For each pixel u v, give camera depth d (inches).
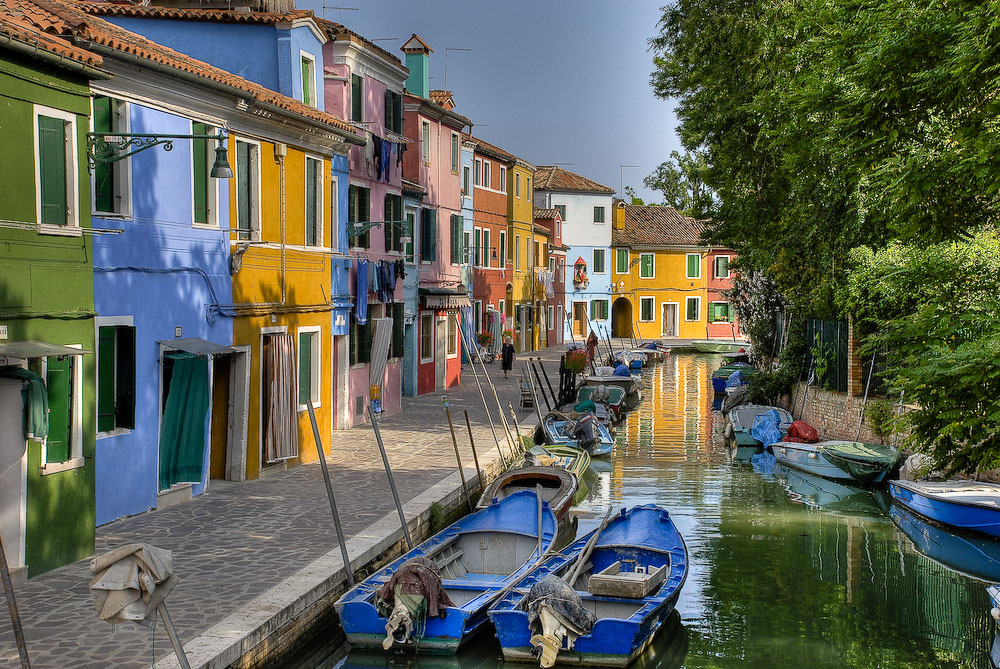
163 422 579.5
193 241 589.0
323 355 766.5
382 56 1022.4
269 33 770.8
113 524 524.7
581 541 566.6
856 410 954.1
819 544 654.5
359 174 985.5
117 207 526.0
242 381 649.6
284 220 700.0
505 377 1537.9
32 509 427.8
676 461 983.0
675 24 1091.9
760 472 922.1
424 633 434.3
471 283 1688.0
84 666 332.2
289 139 701.9
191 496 600.1
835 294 894.4
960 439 451.8
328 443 773.9
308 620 422.3
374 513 572.1
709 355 2410.2
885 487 840.9
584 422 1018.7
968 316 454.0
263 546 492.7
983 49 413.1
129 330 528.7
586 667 428.1
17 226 417.1
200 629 370.9
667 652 459.8
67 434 452.1
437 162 1336.1
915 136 485.4
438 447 837.2
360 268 951.6
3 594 404.5
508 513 586.9
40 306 435.2
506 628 432.5
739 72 1029.8
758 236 1128.8
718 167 1144.2
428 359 1300.4
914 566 601.3
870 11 499.8
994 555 629.6
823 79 546.9
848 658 453.1
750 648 464.8
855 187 706.2
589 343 1907.0
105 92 509.7
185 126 580.4
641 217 2881.4
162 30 784.3
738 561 612.7
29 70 426.6
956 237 474.9
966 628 492.7
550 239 2374.5
